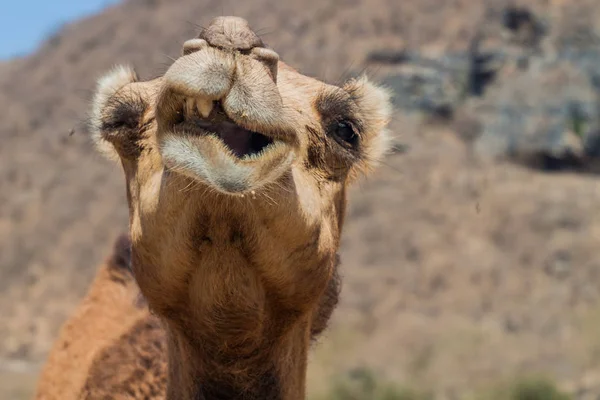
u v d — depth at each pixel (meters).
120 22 78.19
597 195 54.84
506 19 62.91
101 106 4.77
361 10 68.06
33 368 45.72
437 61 62.28
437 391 39.06
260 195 3.82
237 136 3.57
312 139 4.36
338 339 44.03
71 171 64.81
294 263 4.11
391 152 5.32
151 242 4.06
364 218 55.47
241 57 3.46
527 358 41.06
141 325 5.78
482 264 50.91
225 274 3.99
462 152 59.41
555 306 47.06
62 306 53.97
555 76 59.34
